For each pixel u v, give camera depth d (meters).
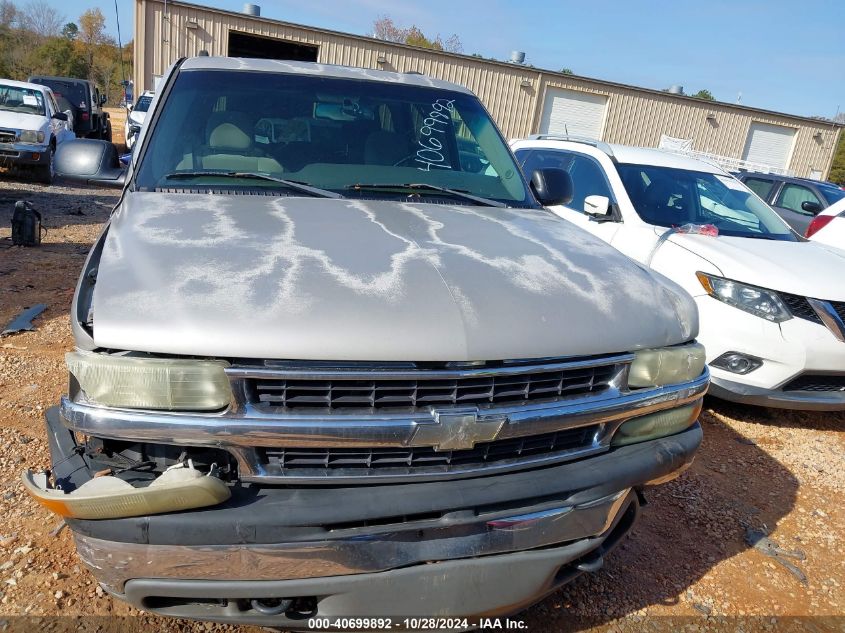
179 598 1.95
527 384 2.09
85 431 1.86
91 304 2.09
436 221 2.78
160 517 1.83
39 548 2.77
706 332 4.75
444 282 2.17
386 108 3.51
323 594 1.97
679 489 3.85
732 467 4.21
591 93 24.08
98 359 1.86
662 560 3.17
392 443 1.93
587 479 2.20
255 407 1.88
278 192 2.91
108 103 57.19
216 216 2.54
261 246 2.27
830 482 4.13
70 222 9.97
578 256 2.64
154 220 2.47
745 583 3.06
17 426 3.78
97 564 1.88
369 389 1.93
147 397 1.85
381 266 2.21
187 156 3.01
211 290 1.99
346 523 1.93
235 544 1.85
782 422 5.02
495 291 2.19
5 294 6.23
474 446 2.05
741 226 5.75
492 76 22.81
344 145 3.27
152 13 19.23
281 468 1.93
